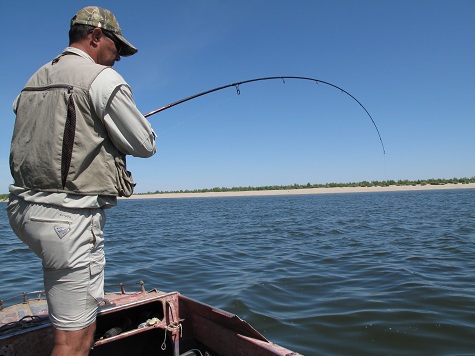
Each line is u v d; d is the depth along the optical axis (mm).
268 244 12758
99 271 2045
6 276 8648
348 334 4902
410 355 4324
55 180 1854
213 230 17969
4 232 18875
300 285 7199
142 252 11703
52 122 1876
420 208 28922
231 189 116750
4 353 2578
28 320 2936
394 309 5648
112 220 26328
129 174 2170
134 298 3305
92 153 1920
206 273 8477
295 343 4711
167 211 37062
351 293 6547
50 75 2004
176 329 3076
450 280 7129
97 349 3080
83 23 2135
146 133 2092
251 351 2725
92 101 1896
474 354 4285
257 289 6961
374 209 29781
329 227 17656
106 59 2242
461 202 35406
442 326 5012
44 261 1912
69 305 1944
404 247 11164
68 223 1867
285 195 82500
